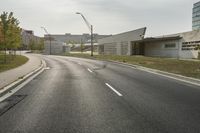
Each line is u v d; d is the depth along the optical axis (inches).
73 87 512.1
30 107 335.0
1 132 234.5
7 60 1423.5
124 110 318.3
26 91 463.5
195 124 259.3
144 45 2394.2
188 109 325.1
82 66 1116.5
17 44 1631.4
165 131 237.0
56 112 307.7
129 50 2374.5
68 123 261.9
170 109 324.8
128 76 721.0
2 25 1298.0
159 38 1918.1
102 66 1114.7
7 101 374.6
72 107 334.0
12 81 556.4
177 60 1380.4
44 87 512.1
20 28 1662.2
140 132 233.9
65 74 774.5
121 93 442.9
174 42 1852.9
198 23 2935.5
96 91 463.5
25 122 265.4
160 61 1318.9
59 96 413.1
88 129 242.7
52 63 1333.7
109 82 590.2
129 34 2359.7
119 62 1352.1
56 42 3595.0
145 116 289.9
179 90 478.6
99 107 334.3
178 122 266.2
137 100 382.3
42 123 261.7
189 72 786.8
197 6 2955.2
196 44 1583.4
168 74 759.7
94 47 5226.4
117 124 258.5
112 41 2938.0
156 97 406.3
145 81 610.9
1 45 1316.4
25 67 958.4
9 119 277.1
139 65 1088.8
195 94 435.5
